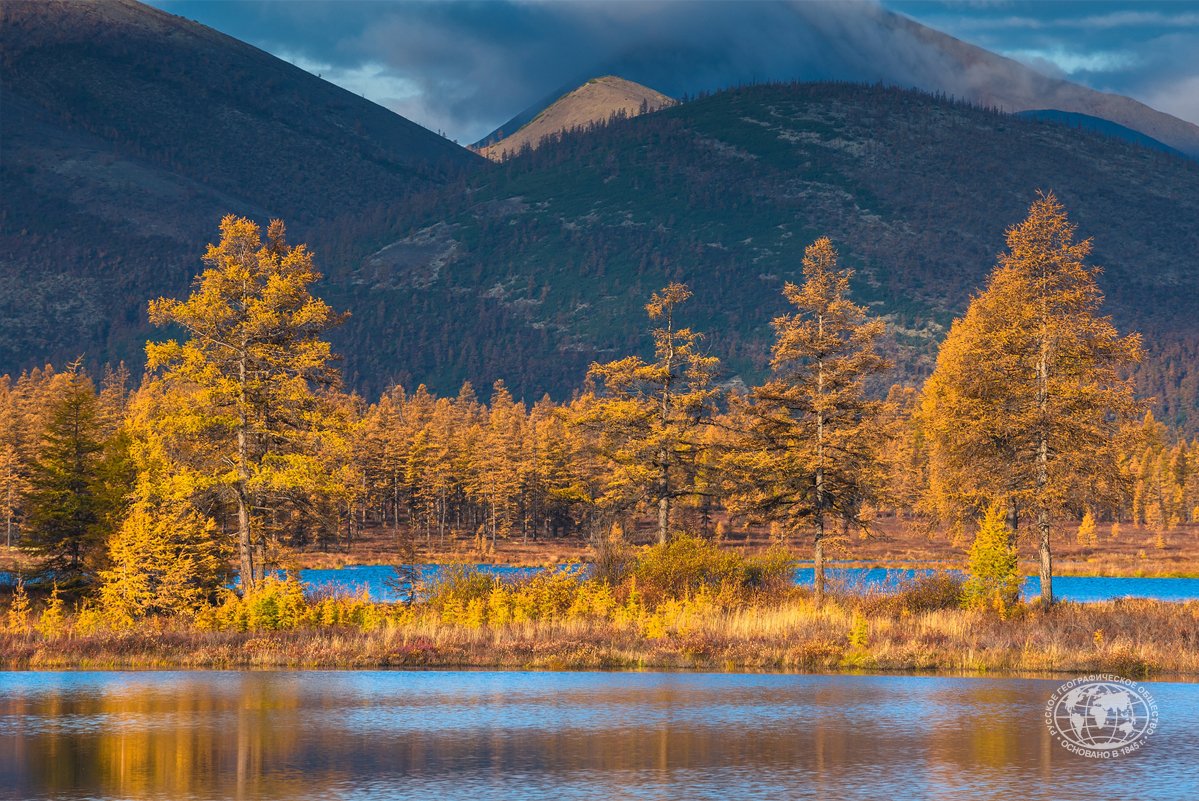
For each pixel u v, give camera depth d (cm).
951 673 3956
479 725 2905
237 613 4675
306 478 5181
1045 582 5431
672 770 2389
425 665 4097
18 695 3403
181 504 5044
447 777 2320
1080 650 4194
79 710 3128
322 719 2997
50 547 5669
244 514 5262
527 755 2541
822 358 5891
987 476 5538
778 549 5972
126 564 4809
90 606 5131
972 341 6038
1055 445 5416
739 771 2381
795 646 4222
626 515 7075
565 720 2997
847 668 4062
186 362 5106
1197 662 3981
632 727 2886
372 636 4403
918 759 2506
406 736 2755
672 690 3525
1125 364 5503
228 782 2280
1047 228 5538
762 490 5975
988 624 4716
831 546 5781
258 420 5272
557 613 4875
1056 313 5550
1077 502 5322
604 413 7062
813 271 5872
